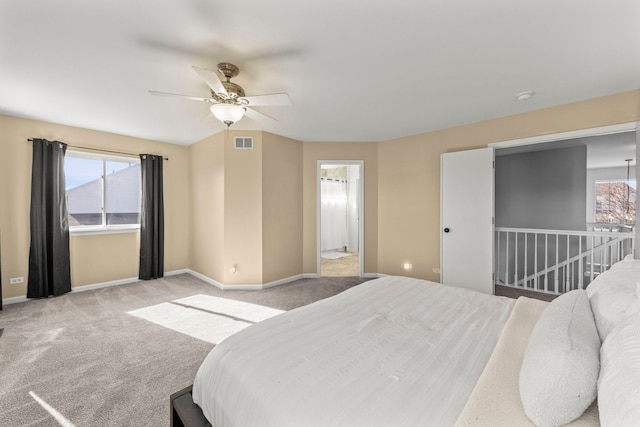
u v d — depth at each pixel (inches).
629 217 255.9
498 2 60.3
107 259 161.2
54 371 77.5
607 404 25.6
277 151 165.2
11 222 131.1
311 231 181.8
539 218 194.2
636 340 28.4
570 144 178.4
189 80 94.9
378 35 71.9
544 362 31.3
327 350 46.6
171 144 184.9
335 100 113.0
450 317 60.6
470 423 29.9
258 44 75.5
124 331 102.6
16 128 131.5
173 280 173.5
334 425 31.3
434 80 96.2
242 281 157.5
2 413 61.9
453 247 145.1
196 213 183.0
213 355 47.6
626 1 59.5
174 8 61.7
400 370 41.1
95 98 109.7
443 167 148.1
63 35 70.7
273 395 36.3
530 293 143.9
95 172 159.5
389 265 174.7
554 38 72.9
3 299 129.4
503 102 115.1
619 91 104.8
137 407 64.2
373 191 179.8
